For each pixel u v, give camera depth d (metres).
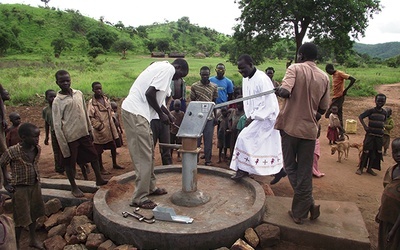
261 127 4.60
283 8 19.55
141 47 83.44
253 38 22.31
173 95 6.39
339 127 7.77
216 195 4.40
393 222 3.12
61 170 5.57
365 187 5.41
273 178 5.65
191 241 3.29
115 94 15.15
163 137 5.39
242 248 3.25
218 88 6.46
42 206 3.76
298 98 3.53
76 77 22.47
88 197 4.37
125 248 3.32
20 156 3.50
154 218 3.67
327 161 6.73
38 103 13.05
